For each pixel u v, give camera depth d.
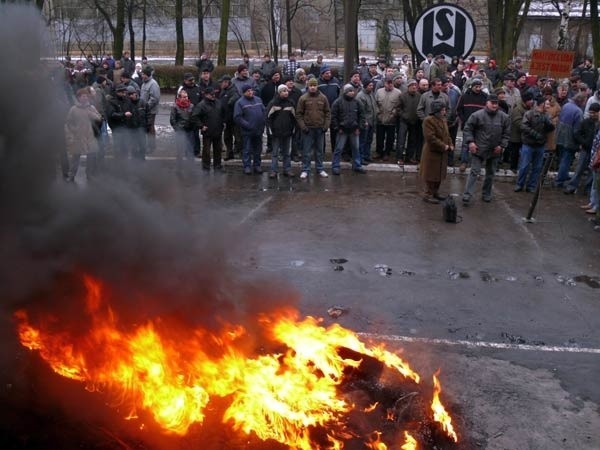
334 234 8.51
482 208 10.11
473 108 12.20
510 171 12.62
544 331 5.68
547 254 7.90
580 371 4.96
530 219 9.35
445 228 8.93
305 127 11.59
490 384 4.72
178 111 11.91
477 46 42.44
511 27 20.48
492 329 5.69
